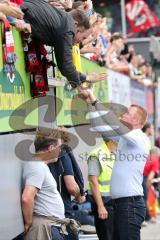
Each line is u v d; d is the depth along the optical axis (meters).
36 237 9.37
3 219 7.78
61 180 11.44
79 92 10.84
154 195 24.34
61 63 9.48
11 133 8.20
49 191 9.54
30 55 8.91
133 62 25.58
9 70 8.07
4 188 7.86
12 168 8.30
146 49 38.47
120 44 20.23
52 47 10.41
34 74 9.08
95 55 15.41
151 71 30.97
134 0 33.62
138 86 25.52
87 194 13.45
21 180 8.98
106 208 12.97
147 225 23.66
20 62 8.59
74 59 11.49
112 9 36.16
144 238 19.58
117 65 20.05
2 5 8.15
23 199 8.95
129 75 22.98
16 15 8.34
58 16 9.28
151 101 30.80
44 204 9.48
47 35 9.20
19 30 8.48
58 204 9.60
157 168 24.14
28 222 9.01
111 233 12.98
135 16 33.66
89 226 14.67
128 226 11.45
